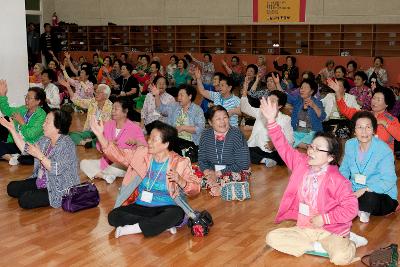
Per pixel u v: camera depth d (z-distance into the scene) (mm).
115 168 5227
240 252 3391
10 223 3920
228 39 14586
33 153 4156
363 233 3801
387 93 4750
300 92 6344
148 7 15641
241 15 14430
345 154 4168
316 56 13297
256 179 5344
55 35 15984
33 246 3467
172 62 13508
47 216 4090
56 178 4234
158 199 3693
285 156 3410
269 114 3375
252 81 9422
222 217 4117
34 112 5309
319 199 3246
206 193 4820
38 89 5324
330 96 7535
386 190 3998
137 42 15828
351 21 13156
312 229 3348
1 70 7098
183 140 5848
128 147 5141
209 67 13312
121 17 16062
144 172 3670
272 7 13977
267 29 14180
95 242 3543
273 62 13469
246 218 4098
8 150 5859
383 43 12984
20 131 5246
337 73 10359
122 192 3750
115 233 3670
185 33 15211
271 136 3404
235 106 6418
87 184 4320
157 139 3557
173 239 3609
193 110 5879
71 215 4117
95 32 16203
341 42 13344
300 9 13688
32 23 15773
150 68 11164
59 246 3467
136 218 3635
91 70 11922
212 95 6590
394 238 3691
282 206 3436
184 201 3740
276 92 5734
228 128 4797
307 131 6355
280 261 3248
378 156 4000
